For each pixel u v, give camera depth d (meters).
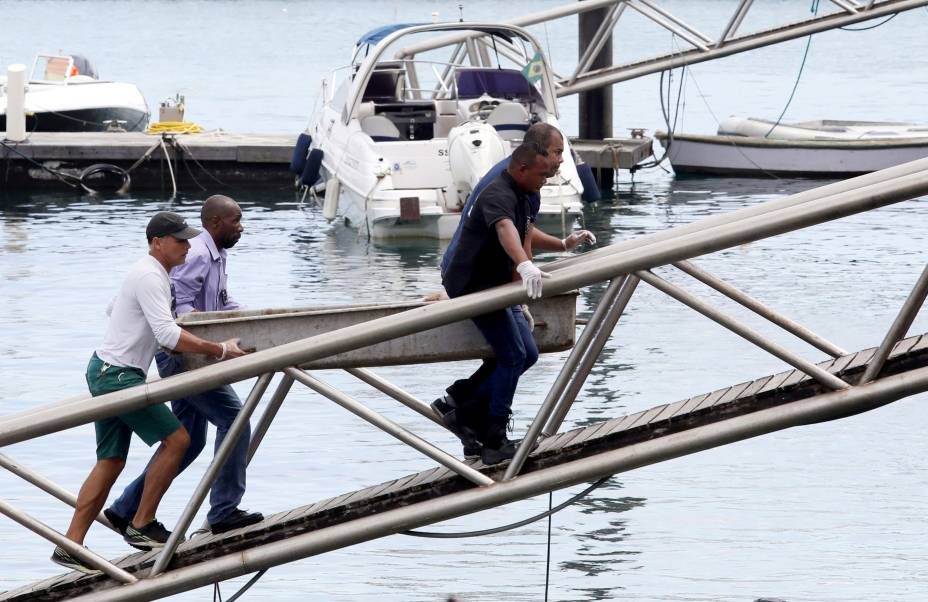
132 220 64.00
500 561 25.94
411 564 25.89
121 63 164.00
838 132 81.00
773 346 17.38
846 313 44.22
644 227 61.97
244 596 24.73
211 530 19.42
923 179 16.28
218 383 17.48
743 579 24.67
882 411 34.69
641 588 24.44
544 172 16.97
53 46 193.50
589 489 18.69
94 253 55.25
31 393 35.91
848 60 164.12
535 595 24.30
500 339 17.50
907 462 30.80
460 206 57.25
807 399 17.38
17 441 17.48
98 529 27.95
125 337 18.44
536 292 16.67
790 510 28.06
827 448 31.98
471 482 18.38
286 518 18.80
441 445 32.16
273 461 30.95
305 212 67.31
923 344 17.72
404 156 58.59
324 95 72.69
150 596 18.34
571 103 115.81
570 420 33.53
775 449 32.00
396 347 18.05
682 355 39.75
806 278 50.22
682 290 17.39
